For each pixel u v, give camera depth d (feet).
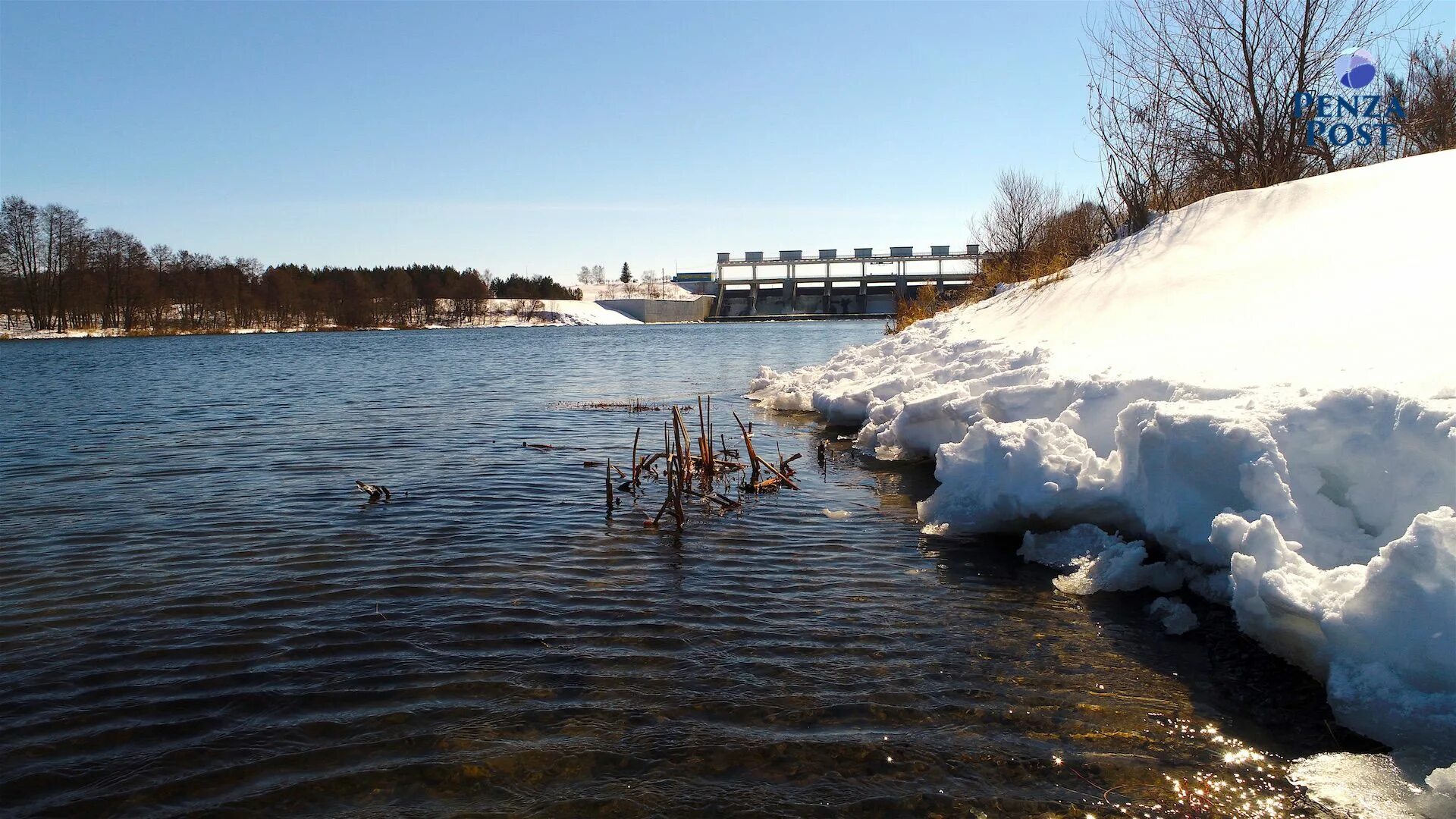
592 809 12.98
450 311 384.06
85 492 35.35
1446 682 13.19
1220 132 59.93
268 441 48.91
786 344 161.27
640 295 528.22
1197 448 19.74
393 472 38.81
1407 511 16.55
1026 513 24.57
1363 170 41.73
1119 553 22.21
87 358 145.89
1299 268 34.06
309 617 20.86
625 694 16.56
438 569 24.43
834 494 32.91
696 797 13.23
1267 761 13.75
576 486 35.37
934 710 15.72
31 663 18.40
